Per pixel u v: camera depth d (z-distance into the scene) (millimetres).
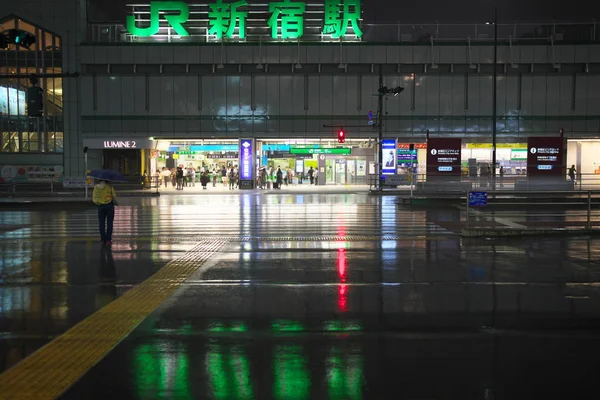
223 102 45281
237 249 12336
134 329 6141
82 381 4645
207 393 4414
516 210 23969
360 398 4336
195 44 44812
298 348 5484
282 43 44781
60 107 45375
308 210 24453
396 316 6676
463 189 29312
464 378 4723
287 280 8852
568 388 4527
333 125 45125
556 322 6422
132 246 12883
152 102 45156
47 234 15539
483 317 6629
